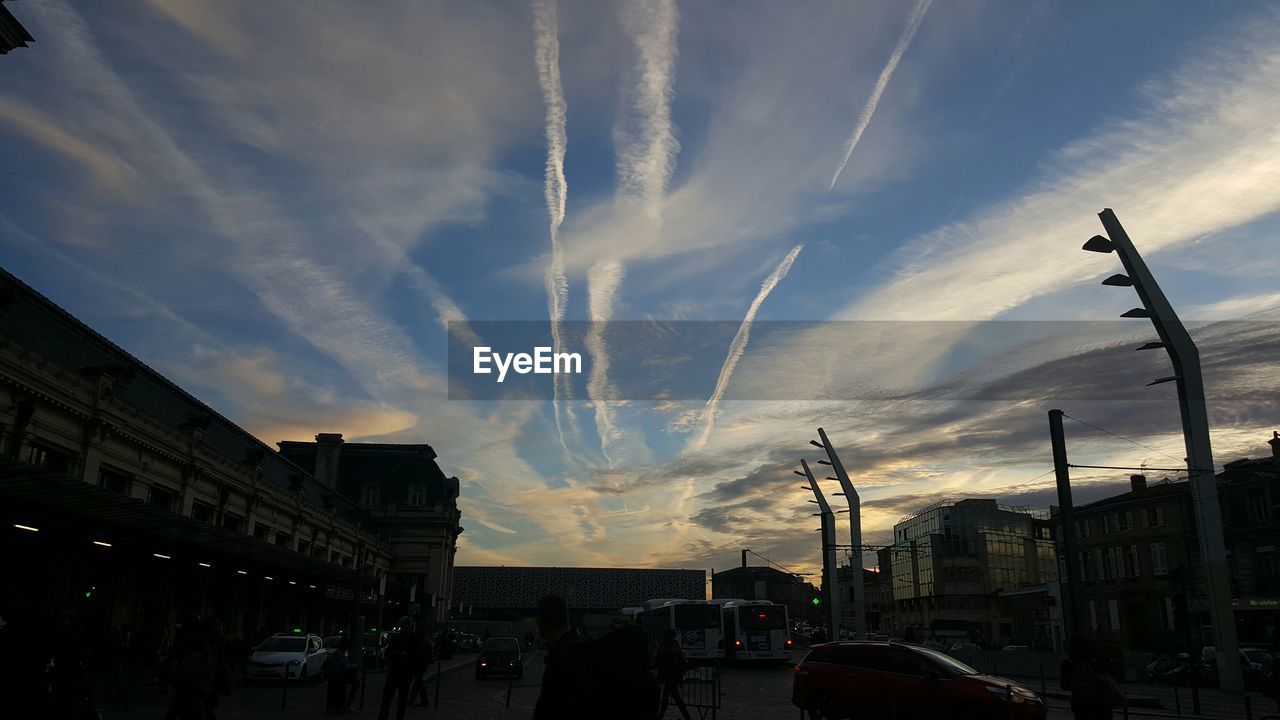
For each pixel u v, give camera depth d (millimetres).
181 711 10633
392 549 85125
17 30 16953
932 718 17516
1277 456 54781
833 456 57219
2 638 7395
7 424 25656
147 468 34000
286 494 51312
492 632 86938
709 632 48812
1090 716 12820
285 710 21391
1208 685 35406
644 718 4895
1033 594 76500
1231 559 54625
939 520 101188
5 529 24828
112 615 31562
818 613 152375
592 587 126000
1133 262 28406
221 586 42281
